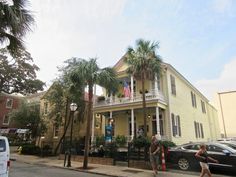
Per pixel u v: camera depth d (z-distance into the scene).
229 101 37.22
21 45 9.11
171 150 13.23
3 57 27.86
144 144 14.09
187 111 24.66
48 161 17.55
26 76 30.48
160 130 20.00
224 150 11.09
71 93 19.73
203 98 32.62
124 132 22.42
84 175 11.44
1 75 28.47
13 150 27.97
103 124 24.64
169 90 20.75
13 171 12.47
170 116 19.77
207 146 11.77
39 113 25.55
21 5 8.85
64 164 14.77
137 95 21.27
